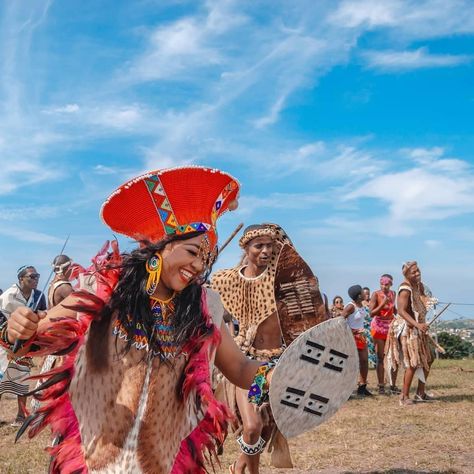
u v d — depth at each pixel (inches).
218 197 103.5
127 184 99.7
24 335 96.9
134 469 96.0
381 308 462.0
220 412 102.6
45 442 294.4
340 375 116.0
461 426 322.3
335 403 115.9
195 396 104.6
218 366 117.9
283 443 205.9
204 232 102.7
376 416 353.1
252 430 196.4
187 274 101.3
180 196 101.7
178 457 102.5
